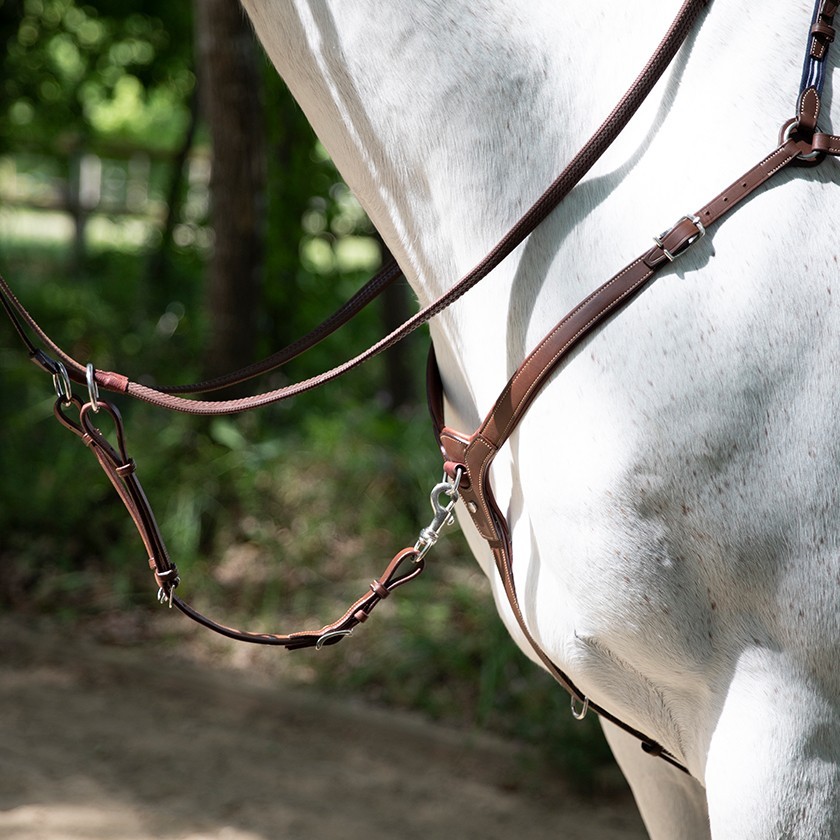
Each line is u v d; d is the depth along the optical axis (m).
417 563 2.03
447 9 1.84
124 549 6.73
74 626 6.13
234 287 6.98
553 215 1.76
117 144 18.70
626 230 1.70
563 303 1.74
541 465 1.75
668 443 1.63
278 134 8.09
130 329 9.01
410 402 8.19
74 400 2.05
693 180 1.67
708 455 1.61
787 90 1.66
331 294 8.66
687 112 1.71
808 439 1.59
